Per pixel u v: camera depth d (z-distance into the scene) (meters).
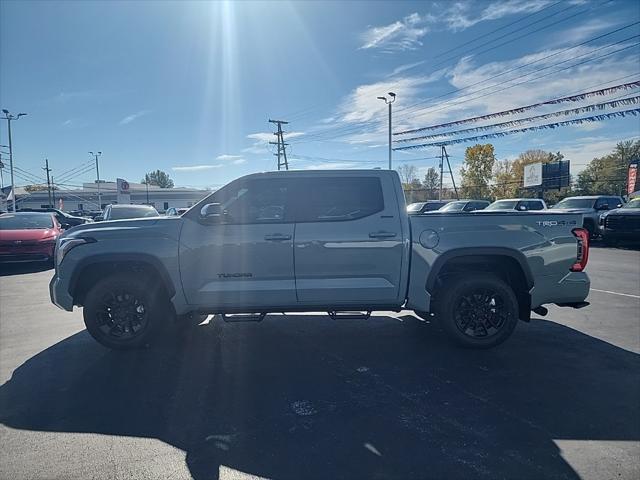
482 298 4.96
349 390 3.94
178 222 4.91
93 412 3.56
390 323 6.17
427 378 4.20
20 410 3.60
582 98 16.34
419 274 4.86
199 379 4.21
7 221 12.53
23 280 10.45
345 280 4.84
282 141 43.59
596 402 3.68
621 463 2.83
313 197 4.92
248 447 3.04
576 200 19.22
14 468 2.81
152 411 3.57
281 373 4.35
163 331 5.81
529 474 2.72
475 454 2.93
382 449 3.00
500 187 66.94
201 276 4.84
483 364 4.55
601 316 6.46
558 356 4.77
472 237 4.86
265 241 4.78
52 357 4.86
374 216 4.86
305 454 2.95
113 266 5.06
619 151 69.19
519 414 3.48
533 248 4.88
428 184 85.06
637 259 12.97
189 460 2.89
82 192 81.19
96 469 2.80
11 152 36.34
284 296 4.83
